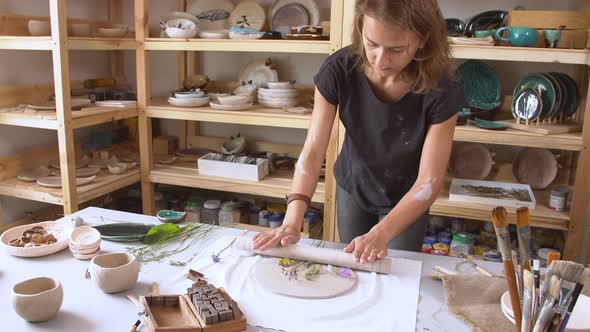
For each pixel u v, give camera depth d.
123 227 1.49
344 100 1.48
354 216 1.69
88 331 1.00
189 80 2.91
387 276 1.24
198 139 3.16
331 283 1.19
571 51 2.07
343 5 2.28
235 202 2.89
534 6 2.49
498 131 2.21
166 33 2.75
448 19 2.46
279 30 2.79
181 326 0.98
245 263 1.30
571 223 2.20
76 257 1.33
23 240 1.38
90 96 2.79
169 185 3.18
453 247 2.43
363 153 1.55
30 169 2.76
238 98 2.59
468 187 2.42
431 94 1.36
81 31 2.58
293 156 3.00
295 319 1.05
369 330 1.02
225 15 2.90
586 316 1.00
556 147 2.16
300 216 1.41
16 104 2.65
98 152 2.95
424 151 1.40
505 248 0.83
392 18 1.09
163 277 1.23
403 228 1.33
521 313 0.84
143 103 2.74
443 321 1.06
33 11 2.72
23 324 1.02
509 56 2.14
